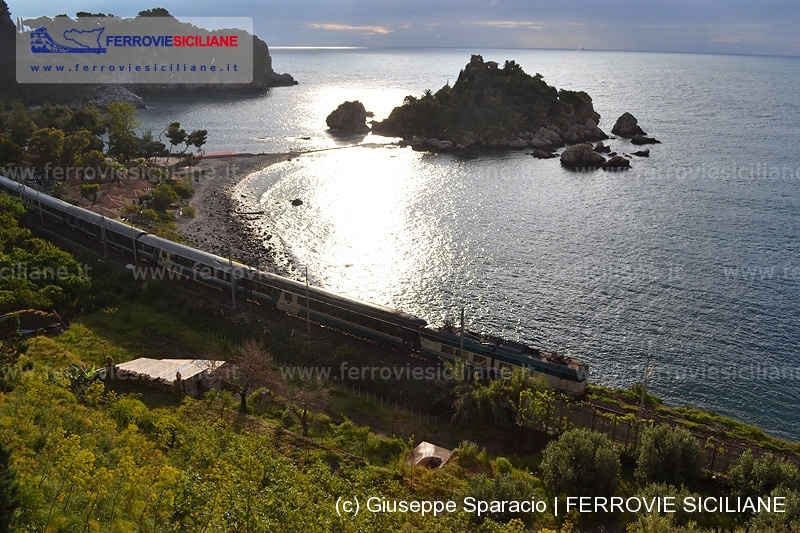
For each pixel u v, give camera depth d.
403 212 116.06
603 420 45.00
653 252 94.62
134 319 63.22
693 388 61.00
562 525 34.06
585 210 116.88
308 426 46.06
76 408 39.22
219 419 43.09
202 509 26.72
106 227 78.19
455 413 48.47
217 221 106.12
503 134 182.75
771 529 30.50
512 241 100.06
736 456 40.78
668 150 173.25
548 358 52.56
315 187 132.88
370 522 26.48
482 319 74.56
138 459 33.53
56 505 27.47
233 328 61.75
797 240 99.06
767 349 67.56
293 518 25.64
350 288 83.19
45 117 153.12
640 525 31.52
